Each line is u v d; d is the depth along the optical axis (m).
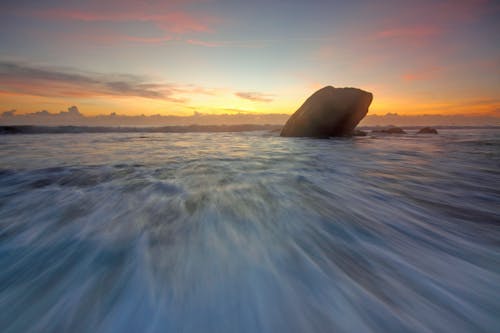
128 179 5.34
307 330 1.40
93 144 13.78
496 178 5.70
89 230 2.78
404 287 1.78
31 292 1.74
